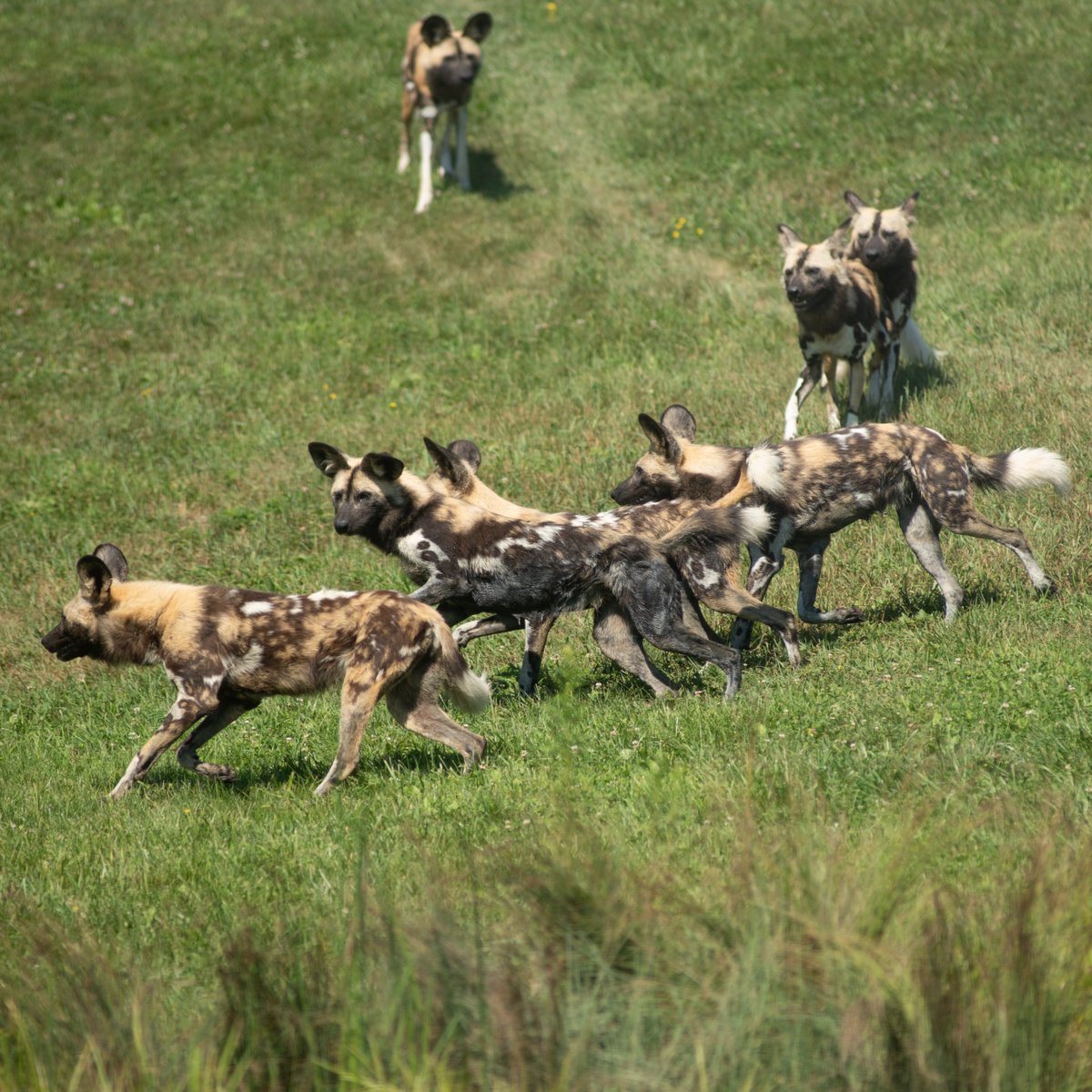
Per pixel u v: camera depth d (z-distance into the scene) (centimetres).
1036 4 5606
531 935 900
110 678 2348
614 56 5869
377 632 1636
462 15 6372
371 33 6169
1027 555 2038
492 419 3366
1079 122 4647
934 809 1201
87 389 3744
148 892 1290
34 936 1026
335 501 2017
